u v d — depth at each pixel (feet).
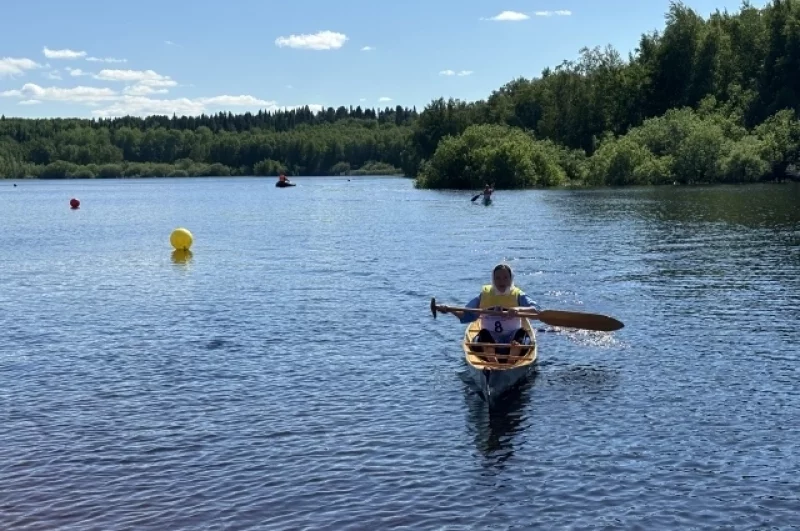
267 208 203.21
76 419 38.83
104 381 45.03
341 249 103.71
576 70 332.19
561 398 40.98
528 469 32.45
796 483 30.89
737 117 275.59
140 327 58.75
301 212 181.37
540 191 232.53
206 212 191.62
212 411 39.73
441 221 142.10
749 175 241.96
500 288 47.21
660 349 49.80
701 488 30.58
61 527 28.37
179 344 53.31
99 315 63.46
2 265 94.99
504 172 264.72
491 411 39.17
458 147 280.10
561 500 29.78
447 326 57.47
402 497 30.14
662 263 82.99
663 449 34.19
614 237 107.24
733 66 306.55
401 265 87.20
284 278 80.48
